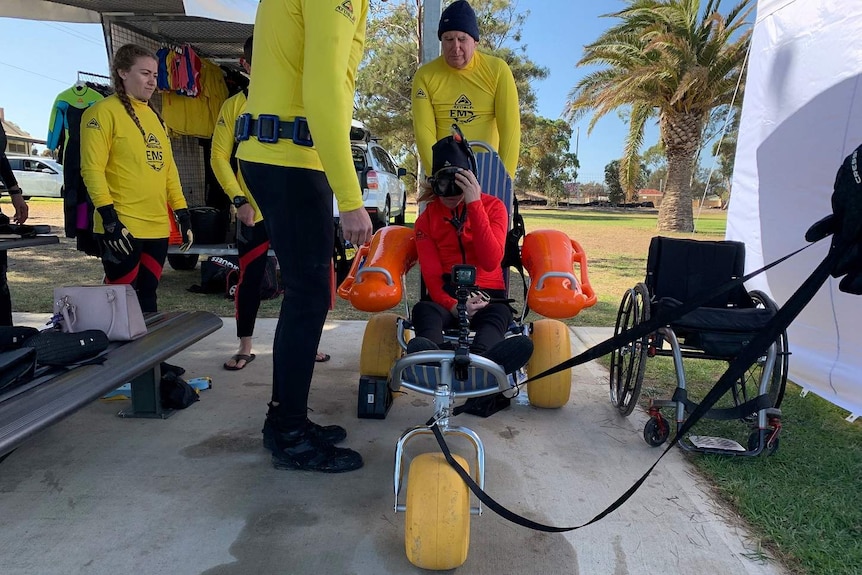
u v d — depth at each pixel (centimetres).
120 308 286
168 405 347
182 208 393
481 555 225
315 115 225
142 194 355
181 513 245
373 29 2380
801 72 429
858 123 378
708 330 308
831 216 156
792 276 433
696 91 1719
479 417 354
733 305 355
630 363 350
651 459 306
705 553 229
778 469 296
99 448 300
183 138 736
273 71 244
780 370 312
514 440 325
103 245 350
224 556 219
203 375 412
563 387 358
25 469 278
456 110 404
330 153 228
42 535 229
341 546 227
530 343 227
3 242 304
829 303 398
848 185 147
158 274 378
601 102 1788
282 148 245
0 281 362
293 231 254
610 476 287
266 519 243
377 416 346
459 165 267
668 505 262
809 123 420
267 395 376
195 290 706
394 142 2814
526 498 266
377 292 304
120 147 341
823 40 408
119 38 609
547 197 3938
